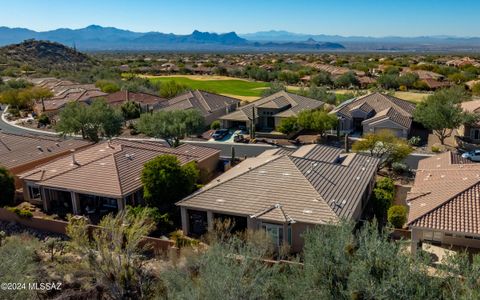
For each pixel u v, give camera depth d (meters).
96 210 34.94
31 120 84.75
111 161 37.53
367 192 34.75
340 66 183.25
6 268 19.50
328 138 62.84
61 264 24.41
